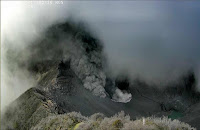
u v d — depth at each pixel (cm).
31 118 6788
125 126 2812
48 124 4519
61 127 4031
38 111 6800
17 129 7200
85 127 3416
